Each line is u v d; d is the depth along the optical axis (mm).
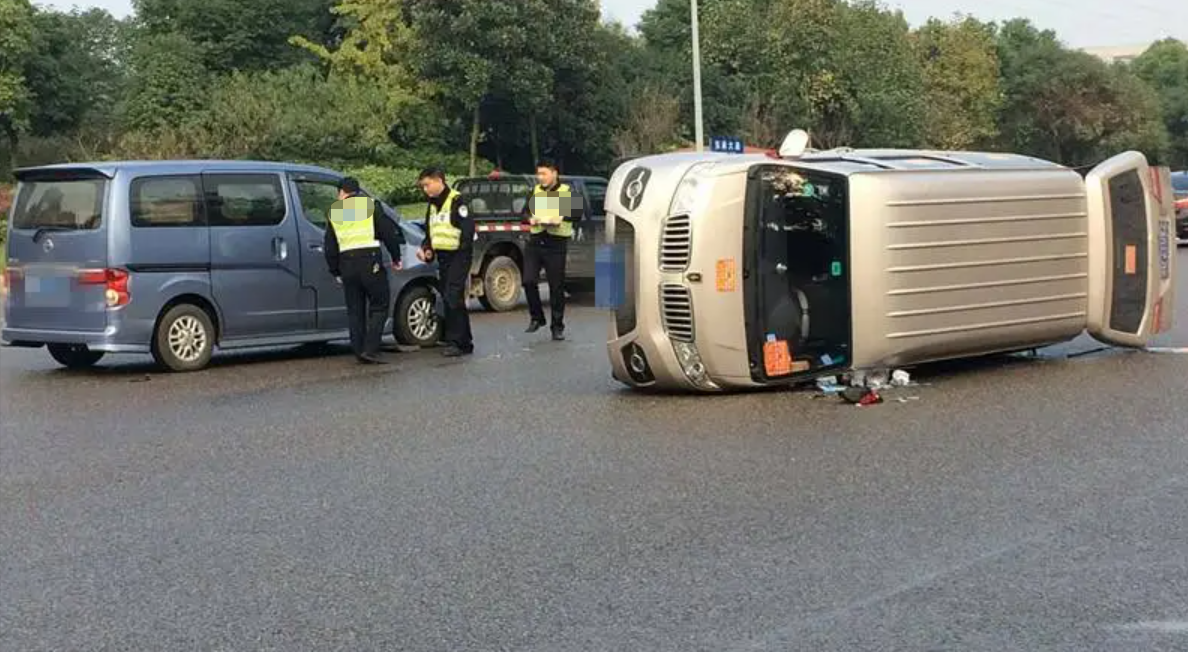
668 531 5785
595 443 7711
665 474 6859
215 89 42781
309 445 7938
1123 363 10250
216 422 8836
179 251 11234
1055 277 9961
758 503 6211
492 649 4445
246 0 46875
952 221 9305
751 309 8914
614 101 45281
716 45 47188
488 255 16641
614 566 5309
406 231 13086
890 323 9062
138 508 6523
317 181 12422
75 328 11047
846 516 5938
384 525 6047
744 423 8156
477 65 40344
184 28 46875
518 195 16812
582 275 17375
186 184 11359
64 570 5516
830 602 4793
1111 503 6055
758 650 4344
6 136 48625
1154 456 6984
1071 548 5371
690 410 8688
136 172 11094
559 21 42312
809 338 9211
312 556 5598
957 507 6039
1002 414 8242
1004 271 9617
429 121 43656
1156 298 10781
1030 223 9773
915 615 4633
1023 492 6281
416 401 9445
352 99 41906
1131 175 10508
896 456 7113
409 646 4504
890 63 49719
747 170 8914
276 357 12367
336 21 48750
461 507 6320
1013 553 5320
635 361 9320
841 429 7887
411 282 12867
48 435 8539
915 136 50000
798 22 46000
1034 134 77188
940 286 9266
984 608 4688
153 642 4633
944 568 5152
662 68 48219
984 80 65812
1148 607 4668
